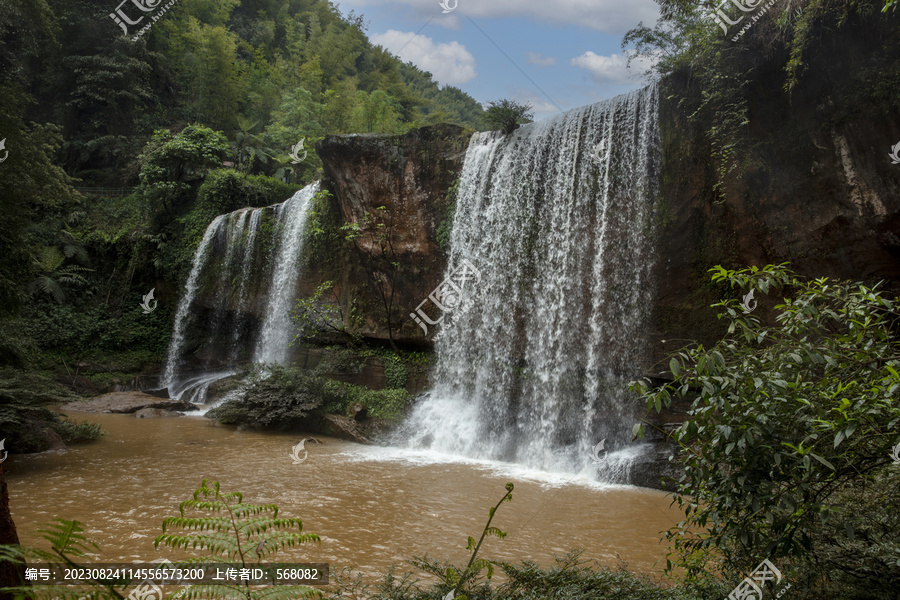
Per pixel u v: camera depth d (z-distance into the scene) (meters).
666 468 10.52
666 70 12.31
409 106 45.38
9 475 9.32
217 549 2.78
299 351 18.88
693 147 11.86
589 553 6.88
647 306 12.38
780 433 3.50
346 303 18.45
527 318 14.44
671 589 4.24
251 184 25.50
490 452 13.30
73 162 29.52
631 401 12.15
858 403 3.09
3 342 12.30
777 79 10.49
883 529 3.51
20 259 13.42
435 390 15.90
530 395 13.95
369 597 4.60
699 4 11.42
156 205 24.52
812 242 10.26
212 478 9.68
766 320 10.84
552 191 14.43
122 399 17.78
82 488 8.74
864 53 9.46
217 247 22.80
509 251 14.95
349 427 14.38
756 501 3.29
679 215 12.05
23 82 22.31
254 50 41.56
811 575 3.67
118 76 29.23
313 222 19.73
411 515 8.14
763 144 10.70
